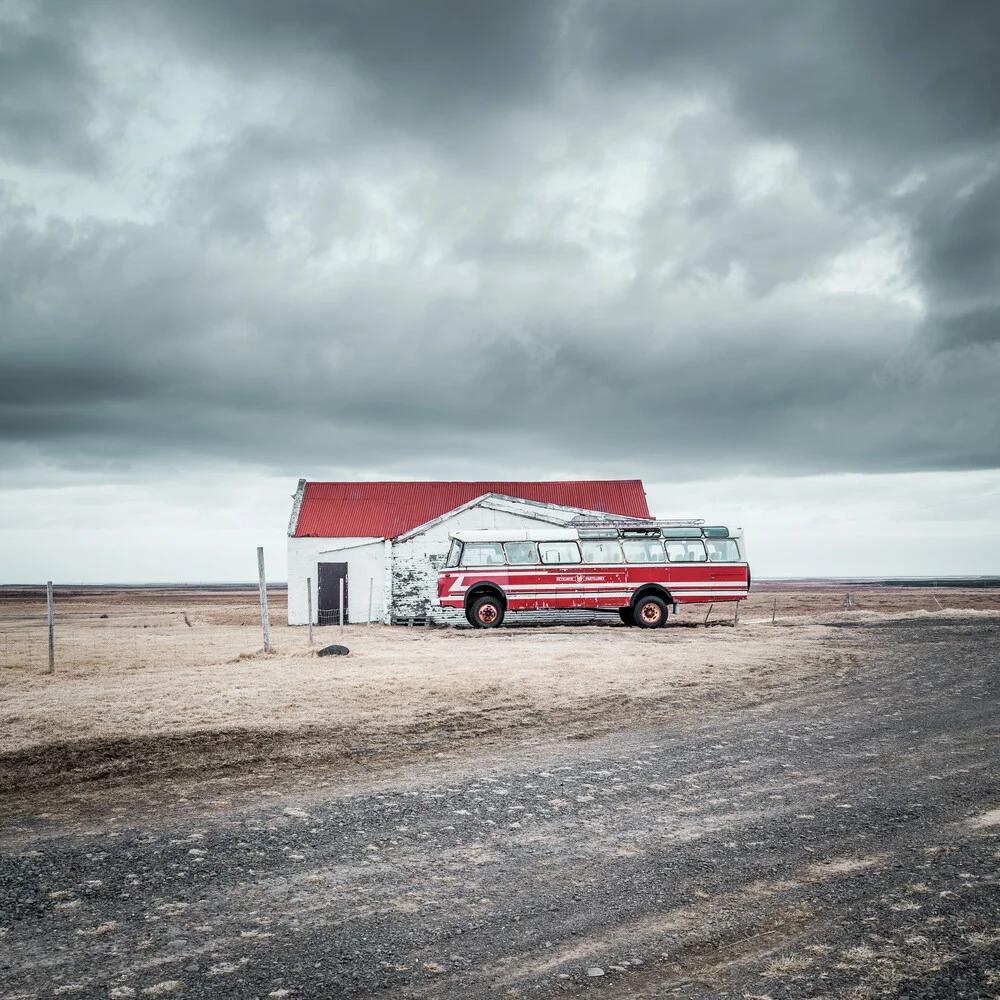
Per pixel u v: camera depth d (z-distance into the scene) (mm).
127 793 8477
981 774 8516
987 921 4883
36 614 61156
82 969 4500
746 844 6520
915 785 8156
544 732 11320
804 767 9078
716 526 28469
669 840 6680
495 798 8062
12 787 8758
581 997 4152
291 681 15117
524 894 5574
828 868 5910
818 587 134500
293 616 36844
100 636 30188
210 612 63750
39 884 5871
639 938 4840
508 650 20531
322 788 8570
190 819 7520
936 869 5801
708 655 19031
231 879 5938
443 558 32781
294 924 5109
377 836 6914
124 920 5195
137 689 14320
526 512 32969
